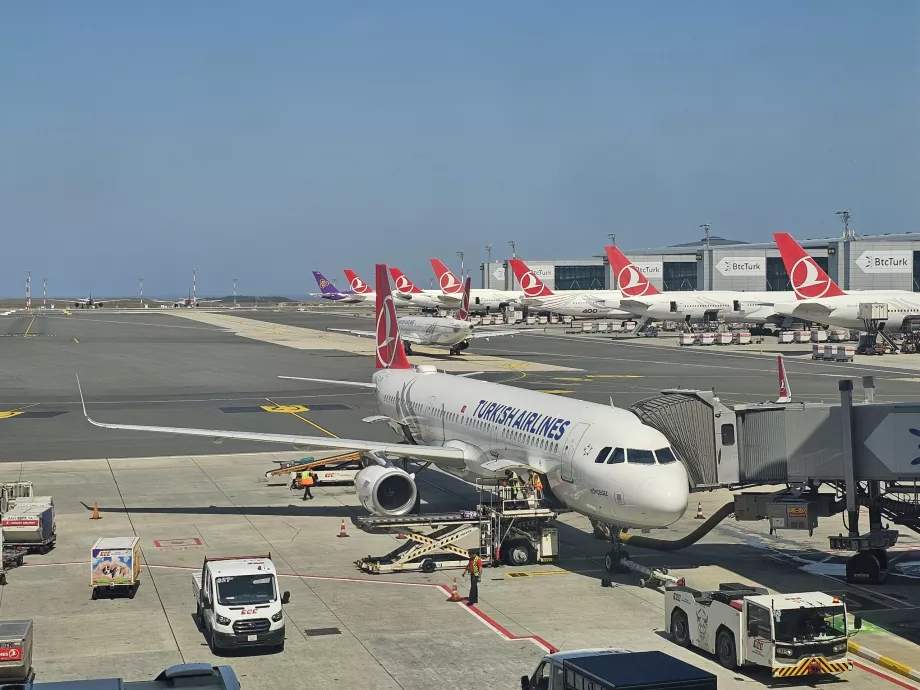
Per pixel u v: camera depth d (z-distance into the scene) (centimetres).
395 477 4203
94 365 11888
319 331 18850
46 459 5956
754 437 3631
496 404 4328
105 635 2906
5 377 10562
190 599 3272
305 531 4250
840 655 2567
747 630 2616
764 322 15638
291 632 2936
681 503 3216
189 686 1897
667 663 2058
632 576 3550
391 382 5594
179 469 5659
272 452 6222
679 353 12950
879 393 8288
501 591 3359
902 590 3378
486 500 4875
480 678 2556
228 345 15025
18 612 3127
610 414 3622
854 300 13125
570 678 2067
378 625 2995
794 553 3906
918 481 3606
